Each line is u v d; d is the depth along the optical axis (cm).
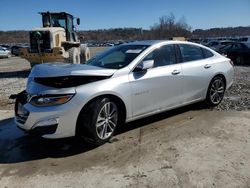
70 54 1692
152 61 534
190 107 700
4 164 446
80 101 460
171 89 586
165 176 393
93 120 473
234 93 870
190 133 539
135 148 483
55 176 406
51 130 455
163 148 479
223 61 707
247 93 869
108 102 492
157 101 566
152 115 594
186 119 617
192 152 460
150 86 547
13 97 514
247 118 616
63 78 464
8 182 395
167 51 597
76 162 444
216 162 425
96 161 445
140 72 537
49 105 455
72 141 520
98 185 379
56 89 459
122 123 532
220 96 706
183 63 618
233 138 510
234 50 1895
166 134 538
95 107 475
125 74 518
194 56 651
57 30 1609
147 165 425
